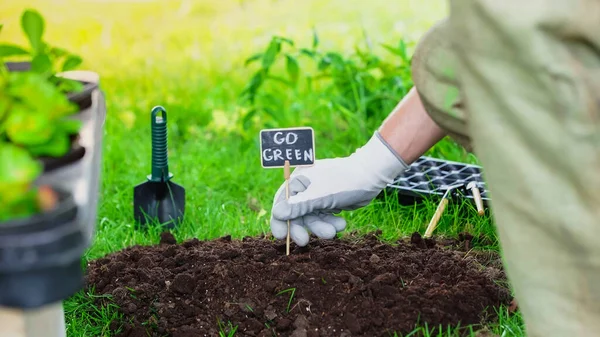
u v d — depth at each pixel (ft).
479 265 6.36
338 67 8.57
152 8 13.47
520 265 4.91
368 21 12.31
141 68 10.69
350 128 8.46
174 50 11.49
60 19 12.89
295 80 8.54
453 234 6.94
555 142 4.75
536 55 4.70
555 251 4.85
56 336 5.06
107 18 12.98
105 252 6.93
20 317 4.63
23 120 4.55
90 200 4.58
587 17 4.70
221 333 5.74
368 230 7.02
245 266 6.09
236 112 8.68
